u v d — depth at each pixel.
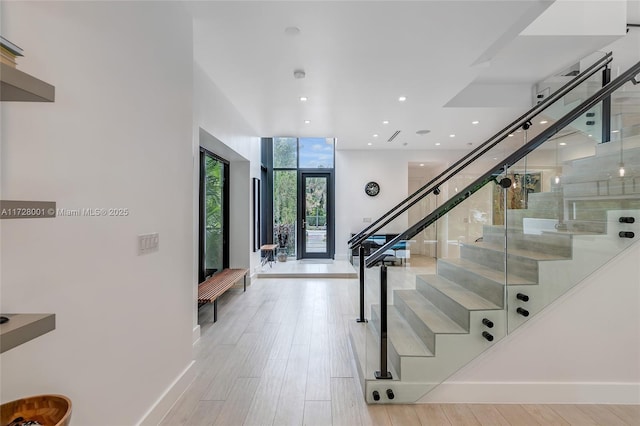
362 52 2.82
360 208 7.81
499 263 2.42
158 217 1.95
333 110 4.48
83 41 1.37
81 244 1.36
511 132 3.80
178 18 2.18
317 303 4.45
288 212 8.15
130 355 1.67
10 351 1.11
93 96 1.43
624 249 2.14
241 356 2.81
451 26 2.43
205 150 4.35
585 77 3.89
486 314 2.15
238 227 5.57
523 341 2.16
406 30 2.48
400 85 3.56
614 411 2.06
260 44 2.68
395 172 7.79
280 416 1.99
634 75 2.48
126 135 1.65
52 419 1.05
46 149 1.21
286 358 2.77
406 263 2.60
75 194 1.33
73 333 1.32
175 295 2.16
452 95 3.87
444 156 7.73
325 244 8.16
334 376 2.47
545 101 3.96
